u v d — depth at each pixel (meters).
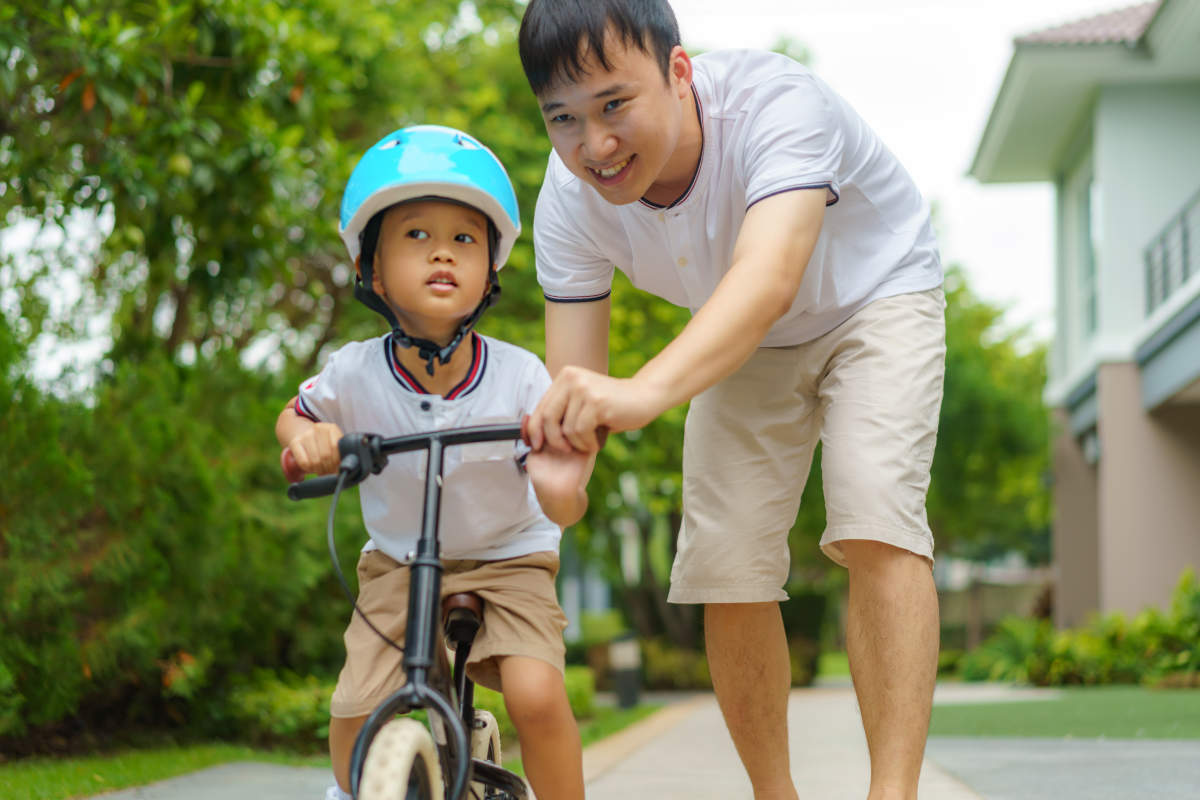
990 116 16.92
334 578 7.23
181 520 5.98
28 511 5.30
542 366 2.44
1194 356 12.76
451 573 2.46
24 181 6.54
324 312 12.13
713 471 2.98
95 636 5.67
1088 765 5.15
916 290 2.82
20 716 5.51
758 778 3.11
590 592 42.56
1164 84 15.41
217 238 7.14
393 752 1.88
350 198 2.25
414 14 11.98
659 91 2.28
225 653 6.68
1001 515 27.44
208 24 6.66
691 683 18.38
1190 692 11.52
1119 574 14.98
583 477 2.09
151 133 6.64
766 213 2.31
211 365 7.44
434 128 2.26
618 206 2.72
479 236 2.25
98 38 6.04
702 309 2.15
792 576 30.00
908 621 2.62
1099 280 15.48
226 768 5.26
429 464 2.06
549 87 2.26
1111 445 15.10
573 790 2.30
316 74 7.14
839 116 2.58
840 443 2.71
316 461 2.12
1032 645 16.25
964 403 24.16
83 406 6.05
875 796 2.55
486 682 2.42
